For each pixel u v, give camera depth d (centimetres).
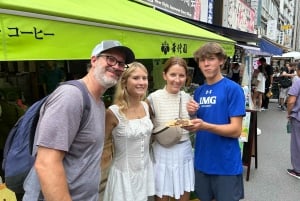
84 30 246
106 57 175
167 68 289
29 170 171
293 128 556
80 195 174
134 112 259
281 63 2930
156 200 305
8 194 186
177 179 293
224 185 281
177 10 866
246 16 1845
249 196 475
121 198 251
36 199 167
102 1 422
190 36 469
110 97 410
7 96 441
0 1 179
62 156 160
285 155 684
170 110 290
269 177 554
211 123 280
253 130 531
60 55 222
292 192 493
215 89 280
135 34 317
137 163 255
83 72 585
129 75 247
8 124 383
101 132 181
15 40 188
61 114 157
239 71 1038
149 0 688
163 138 282
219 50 273
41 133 156
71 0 318
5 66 504
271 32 2931
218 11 1344
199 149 295
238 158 284
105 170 318
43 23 208
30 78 538
